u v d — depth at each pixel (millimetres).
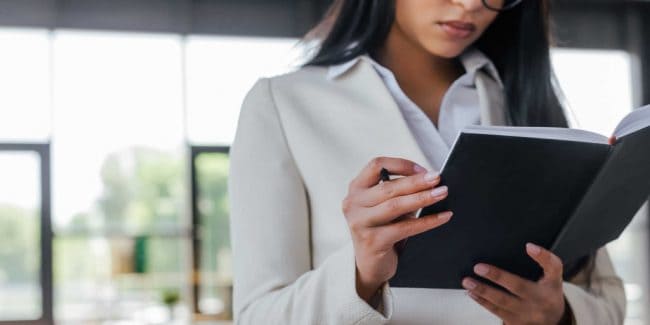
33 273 7754
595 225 1051
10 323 7680
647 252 8688
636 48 8703
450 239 944
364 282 948
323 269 970
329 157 1135
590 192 943
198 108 8078
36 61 7816
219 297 8125
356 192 901
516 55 1308
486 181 881
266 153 1137
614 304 1228
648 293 8656
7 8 7762
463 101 1245
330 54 1215
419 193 849
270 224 1094
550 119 1304
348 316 936
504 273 992
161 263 8078
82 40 7887
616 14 8727
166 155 8062
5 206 7742
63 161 7859
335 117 1162
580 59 8641
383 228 874
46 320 7730
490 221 939
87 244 7949
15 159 7777
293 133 1150
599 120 8648
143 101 8000
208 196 8102
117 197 7996
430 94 1264
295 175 1139
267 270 1072
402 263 963
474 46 1318
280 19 8156
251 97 1188
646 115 921
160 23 8000
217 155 8109
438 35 1182
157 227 8070
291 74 1218
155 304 8055
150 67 7996
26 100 7797
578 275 1264
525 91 1299
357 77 1188
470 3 1149
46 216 7781
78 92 7879
